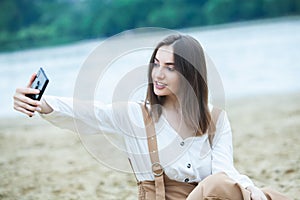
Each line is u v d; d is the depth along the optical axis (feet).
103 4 153.58
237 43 88.12
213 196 9.28
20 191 19.22
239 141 25.49
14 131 32.71
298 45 76.74
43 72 9.58
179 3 155.53
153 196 10.11
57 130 32.04
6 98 51.21
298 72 52.54
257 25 132.87
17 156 25.46
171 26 153.48
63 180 20.56
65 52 107.24
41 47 143.84
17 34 153.89
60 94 48.78
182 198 10.12
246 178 10.10
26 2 156.04
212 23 154.51
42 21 155.43
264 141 24.93
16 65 86.28
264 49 75.66
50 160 24.23
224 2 154.10
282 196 9.93
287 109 33.27
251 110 34.30
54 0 161.48
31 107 9.34
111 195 18.11
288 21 135.64
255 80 49.80
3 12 155.12
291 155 21.76
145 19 152.97
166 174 10.11
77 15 154.10
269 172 19.45
